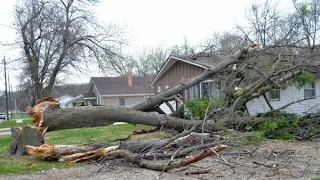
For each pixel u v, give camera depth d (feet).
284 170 17.39
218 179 15.65
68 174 17.11
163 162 18.95
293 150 23.18
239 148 23.73
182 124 28.09
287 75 31.73
